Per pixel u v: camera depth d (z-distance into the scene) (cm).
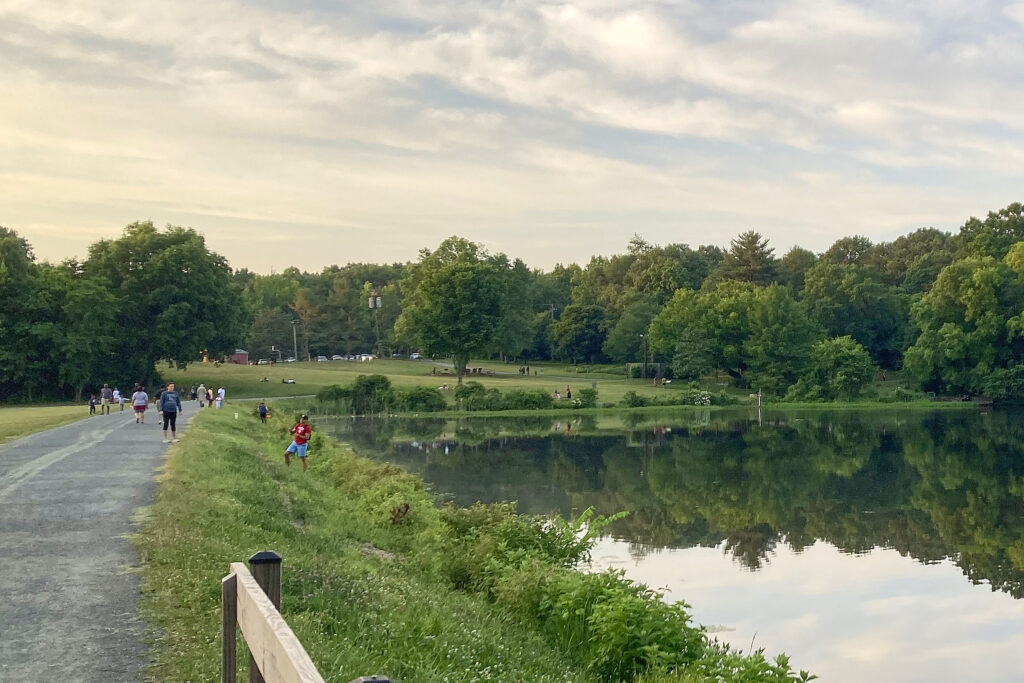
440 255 12456
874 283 13000
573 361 16188
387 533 2353
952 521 3519
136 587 1136
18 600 1078
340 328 18225
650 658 1298
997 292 10638
